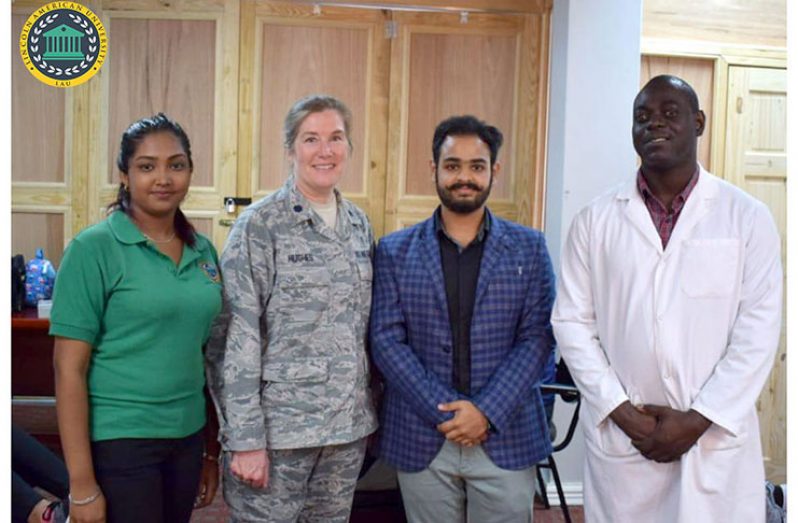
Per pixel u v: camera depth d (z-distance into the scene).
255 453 1.83
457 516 2.06
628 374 1.84
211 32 3.70
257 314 1.87
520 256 2.05
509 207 3.84
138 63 3.70
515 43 3.79
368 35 3.76
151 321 1.69
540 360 2.02
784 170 3.77
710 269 1.76
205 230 3.79
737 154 3.74
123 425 1.68
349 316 1.95
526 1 3.77
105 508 1.68
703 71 3.71
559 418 3.28
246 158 3.77
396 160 3.81
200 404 1.84
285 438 1.86
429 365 2.01
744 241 1.77
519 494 2.00
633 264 1.84
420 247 2.05
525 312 2.05
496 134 2.06
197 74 3.72
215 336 1.92
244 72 3.73
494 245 2.04
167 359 1.71
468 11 3.75
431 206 3.84
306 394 1.88
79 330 1.64
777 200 3.79
